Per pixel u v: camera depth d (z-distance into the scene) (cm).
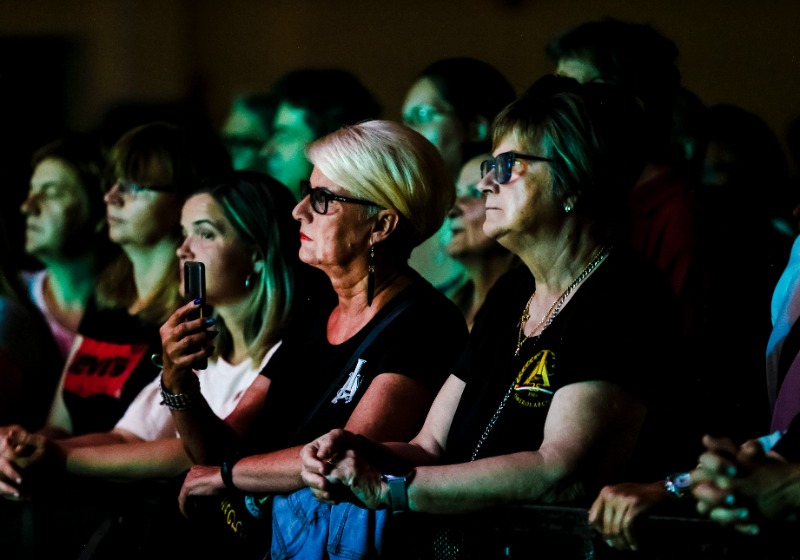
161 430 691
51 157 872
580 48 685
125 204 766
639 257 474
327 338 580
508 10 901
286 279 655
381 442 524
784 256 678
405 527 492
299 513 527
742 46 816
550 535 455
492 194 484
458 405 496
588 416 440
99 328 768
